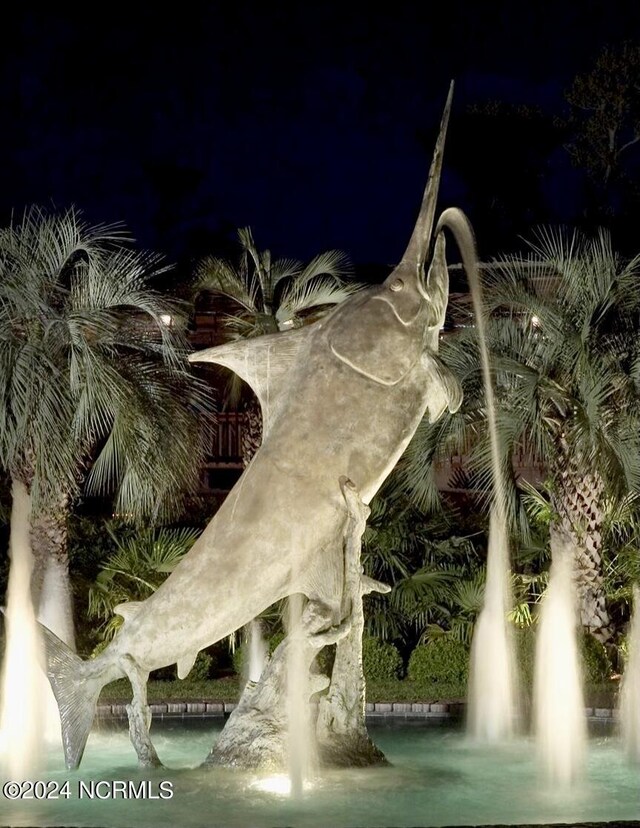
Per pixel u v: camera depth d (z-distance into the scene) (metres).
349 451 9.24
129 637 9.41
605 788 9.25
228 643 18.20
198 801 8.45
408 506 18.41
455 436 16.36
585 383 15.99
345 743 9.59
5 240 15.30
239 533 9.23
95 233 15.37
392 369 9.30
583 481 17.03
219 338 22.97
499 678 15.86
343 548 9.38
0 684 15.25
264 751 9.27
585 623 17.02
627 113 33.53
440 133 9.62
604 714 13.66
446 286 9.62
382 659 16.08
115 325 15.03
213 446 23.69
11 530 16.81
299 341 9.52
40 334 15.09
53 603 16.14
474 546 19.59
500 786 9.26
